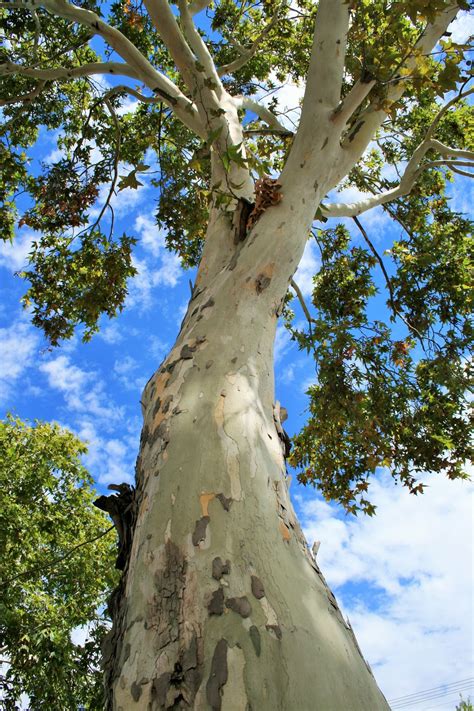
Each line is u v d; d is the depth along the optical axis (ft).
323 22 16.81
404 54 16.01
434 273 27.58
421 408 26.91
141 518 9.62
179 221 30.17
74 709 34.01
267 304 13.39
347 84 26.91
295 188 15.25
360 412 24.84
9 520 37.99
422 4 14.24
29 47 27.94
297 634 7.86
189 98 23.67
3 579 35.17
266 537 8.96
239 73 33.35
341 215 21.86
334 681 7.66
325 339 25.02
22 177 30.99
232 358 11.87
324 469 28.45
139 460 11.01
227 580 8.16
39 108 33.65
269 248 14.06
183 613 7.88
